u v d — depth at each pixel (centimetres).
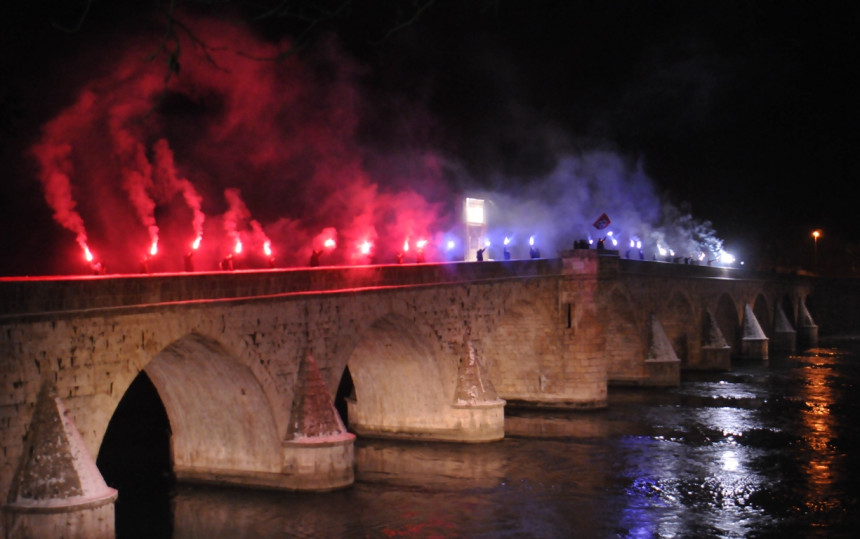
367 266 4219
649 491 4078
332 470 3853
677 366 7112
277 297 3656
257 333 3581
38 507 2648
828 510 3831
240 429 3844
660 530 3562
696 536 3503
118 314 2970
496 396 5044
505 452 4762
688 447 4931
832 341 12150
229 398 3750
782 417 5828
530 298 5712
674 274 7638
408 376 4928
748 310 9519
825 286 13212
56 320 2775
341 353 4041
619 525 3609
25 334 2686
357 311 4131
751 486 4178
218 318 3388
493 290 5266
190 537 3331
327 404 3872
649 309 7175
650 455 4744
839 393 6850
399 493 3953
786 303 11875
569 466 4484
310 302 3853
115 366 2981
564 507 3822
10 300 2627
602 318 6038
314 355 3891
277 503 3709
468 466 4450
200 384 3750
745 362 9175
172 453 4003
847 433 5328
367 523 3531
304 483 3794
